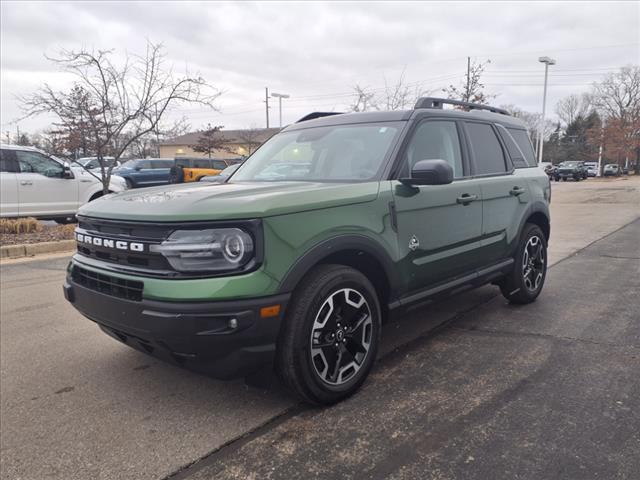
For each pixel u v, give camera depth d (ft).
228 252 8.31
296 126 14.78
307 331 9.07
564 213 48.26
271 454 8.30
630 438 8.39
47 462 8.31
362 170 11.39
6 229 32.58
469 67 78.13
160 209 8.73
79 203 37.73
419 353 12.46
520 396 10.01
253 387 9.90
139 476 7.86
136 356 12.83
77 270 10.33
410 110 12.69
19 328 15.20
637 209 50.70
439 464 7.84
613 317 15.01
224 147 132.36
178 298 8.16
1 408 10.17
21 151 35.09
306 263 8.96
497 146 15.47
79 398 10.54
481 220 13.61
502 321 14.87
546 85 108.47
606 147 188.65
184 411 9.86
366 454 8.18
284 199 8.98
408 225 11.16
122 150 37.99
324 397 9.55
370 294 10.30
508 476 7.48
